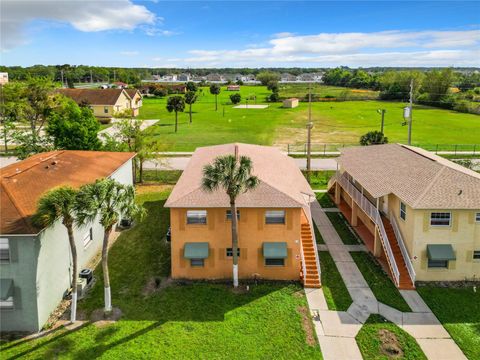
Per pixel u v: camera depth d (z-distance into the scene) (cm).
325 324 2161
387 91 14688
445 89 13075
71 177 2870
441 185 2603
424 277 2588
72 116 4528
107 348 1947
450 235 2530
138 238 3212
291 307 2305
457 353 1947
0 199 2208
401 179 2867
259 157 3338
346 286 2541
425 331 2105
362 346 1992
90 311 2248
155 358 1886
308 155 4822
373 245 3105
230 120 9606
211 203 2503
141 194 4259
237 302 2345
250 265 2605
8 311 2070
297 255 2589
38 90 5850
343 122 9419
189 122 9231
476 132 7931
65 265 2408
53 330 2091
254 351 1942
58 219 2114
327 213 3803
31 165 2855
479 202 2488
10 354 1903
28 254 2019
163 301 2345
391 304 2341
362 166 3419
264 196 2541
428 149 6250
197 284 2541
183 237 2566
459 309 2295
